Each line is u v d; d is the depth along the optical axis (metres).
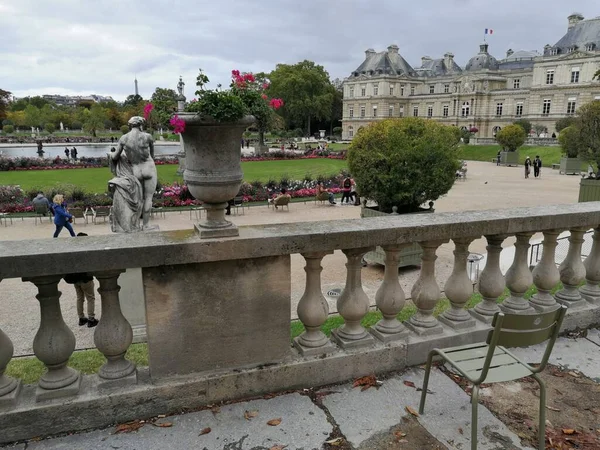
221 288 3.09
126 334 3.03
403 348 3.64
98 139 85.44
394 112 108.69
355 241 3.31
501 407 3.22
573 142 20.09
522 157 50.56
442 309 4.64
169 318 3.02
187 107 2.78
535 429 2.99
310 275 3.41
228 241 2.96
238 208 20.70
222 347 3.19
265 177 31.88
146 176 7.90
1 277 2.56
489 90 94.06
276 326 3.31
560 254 10.46
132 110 109.44
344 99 115.06
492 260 4.07
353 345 3.57
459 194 24.64
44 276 2.71
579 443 2.87
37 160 36.50
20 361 3.71
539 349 4.05
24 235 15.11
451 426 3.00
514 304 4.28
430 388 3.42
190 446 2.77
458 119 97.81
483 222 3.73
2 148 64.75
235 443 2.80
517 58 109.06
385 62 107.75
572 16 82.06
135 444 2.78
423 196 10.80
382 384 3.47
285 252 3.13
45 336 2.82
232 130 2.83
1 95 98.81
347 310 3.55
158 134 79.75
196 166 2.90
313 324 3.47
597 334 4.36
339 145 76.88
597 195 18.02
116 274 2.89
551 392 3.42
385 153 10.45
